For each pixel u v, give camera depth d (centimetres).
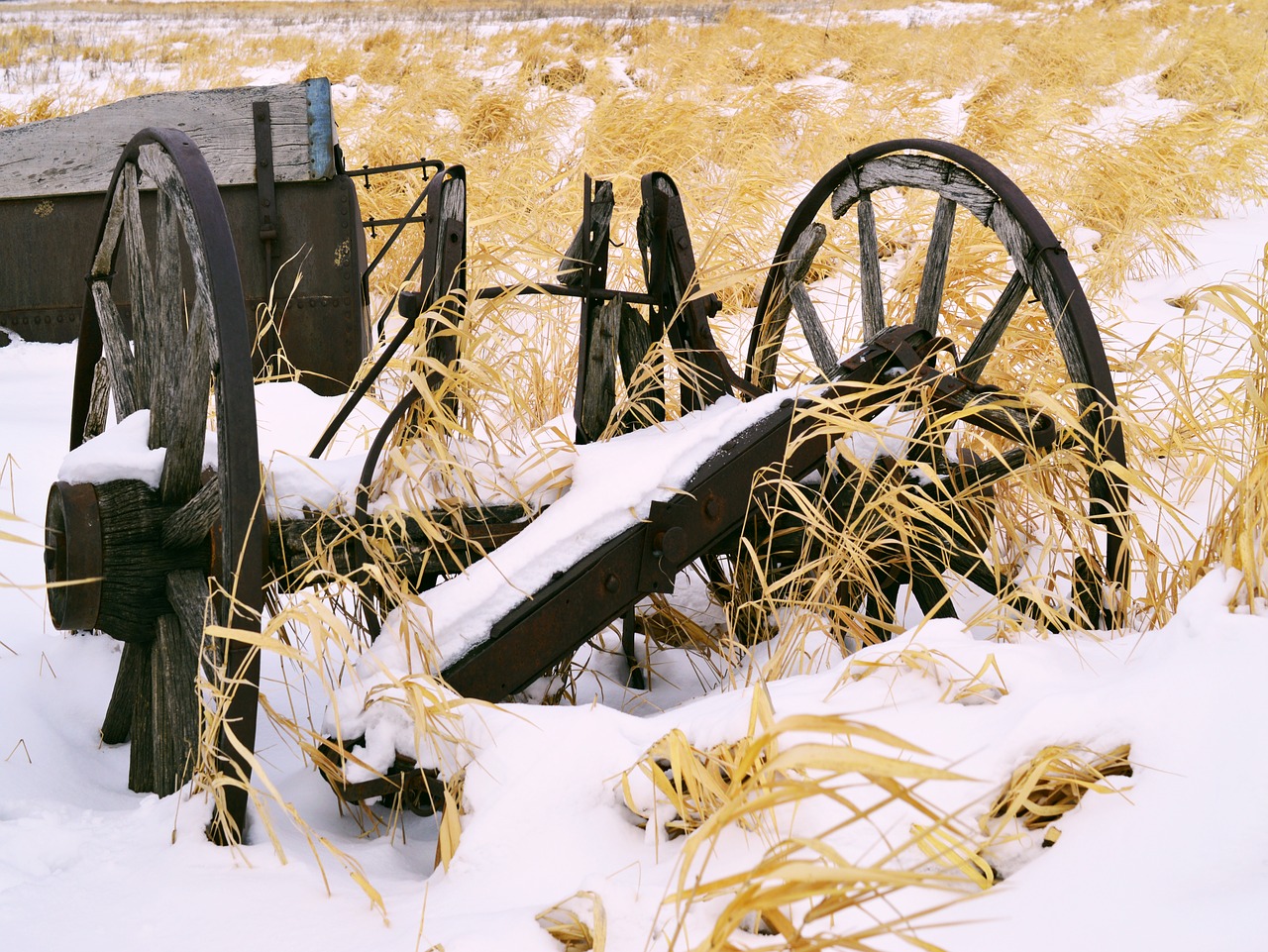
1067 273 239
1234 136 698
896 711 165
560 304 392
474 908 146
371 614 216
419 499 207
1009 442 298
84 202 447
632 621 269
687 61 1119
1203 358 414
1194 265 536
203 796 175
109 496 193
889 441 250
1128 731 150
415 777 175
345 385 446
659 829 156
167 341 196
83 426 290
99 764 223
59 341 462
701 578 296
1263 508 185
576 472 226
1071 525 249
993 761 150
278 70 1571
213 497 188
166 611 200
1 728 224
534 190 538
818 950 109
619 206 498
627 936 133
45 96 1004
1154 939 118
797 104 838
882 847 142
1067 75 1088
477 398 242
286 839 172
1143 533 215
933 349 262
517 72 1141
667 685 267
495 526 218
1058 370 308
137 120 434
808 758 105
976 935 126
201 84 1393
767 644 255
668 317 274
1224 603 175
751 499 235
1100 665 180
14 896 155
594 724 174
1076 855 137
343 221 436
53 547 193
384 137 735
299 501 204
